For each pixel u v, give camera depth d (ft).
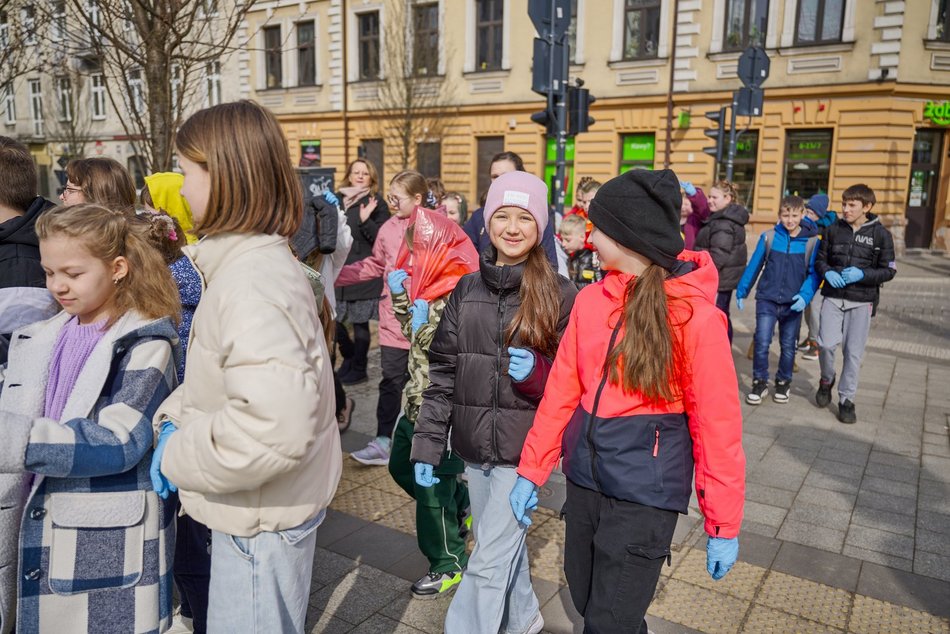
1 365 6.93
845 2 54.65
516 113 69.97
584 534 6.86
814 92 56.18
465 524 11.08
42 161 92.48
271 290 4.96
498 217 7.62
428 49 73.15
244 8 16.96
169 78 16.62
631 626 6.42
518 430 7.61
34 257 7.91
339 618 8.98
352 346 20.07
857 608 9.47
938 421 17.62
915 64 53.47
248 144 5.08
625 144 65.77
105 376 5.95
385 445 14.02
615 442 6.43
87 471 5.44
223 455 4.65
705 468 6.30
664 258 6.33
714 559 6.32
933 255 56.65
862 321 17.13
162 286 6.44
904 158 55.01
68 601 5.77
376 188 19.70
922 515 12.34
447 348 7.97
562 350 7.05
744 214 21.18
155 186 9.64
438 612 9.18
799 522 12.02
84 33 17.95
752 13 58.23
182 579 7.48
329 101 81.71
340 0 78.38
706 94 60.29
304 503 5.36
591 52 65.10
